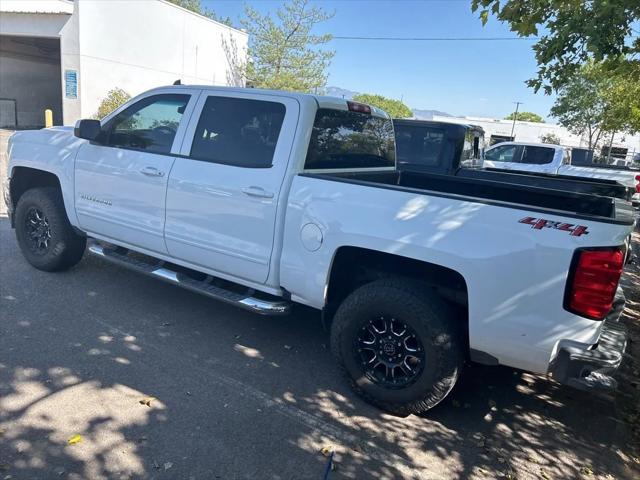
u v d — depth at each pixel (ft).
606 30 13.46
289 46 96.58
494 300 10.29
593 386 9.72
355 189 11.79
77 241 18.25
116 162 15.94
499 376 14.48
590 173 46.29
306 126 13.05
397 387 11.66
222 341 14.75
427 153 26.04
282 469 9.79
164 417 10.97
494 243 10.22
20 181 19.34
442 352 11.02
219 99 14.39
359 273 13.03
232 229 13.64
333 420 11.52
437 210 10.83
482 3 15.28
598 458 11.14
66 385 11.76
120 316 15.62
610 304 9.52
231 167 13.65
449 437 11.38
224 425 10.93
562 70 15.58
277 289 13.34
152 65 76.84
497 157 51.31
